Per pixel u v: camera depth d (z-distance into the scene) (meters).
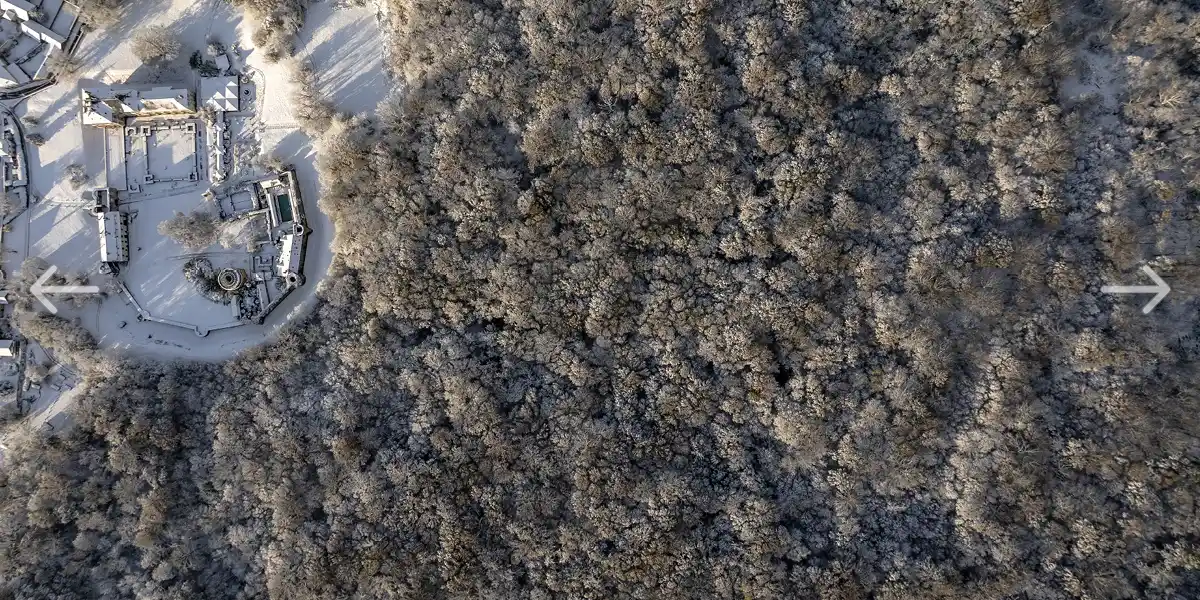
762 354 67.94
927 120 69.19
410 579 66.56
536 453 68.44
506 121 72.75
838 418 67.44
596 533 67.06
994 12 68.19
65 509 68.62
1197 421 63.56
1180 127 66.56
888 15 70.19
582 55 71.12
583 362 69.44
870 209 68.69
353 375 70.81
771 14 71.06
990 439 65.38
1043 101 67.88
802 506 67.56
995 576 63.88
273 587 66.62
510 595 66.75
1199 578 61.59
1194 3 68.56
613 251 70.19
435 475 68.12
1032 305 67.00
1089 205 67.25
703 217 69.94
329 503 68.12
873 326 67.75
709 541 66.94
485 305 71.12
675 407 68.50
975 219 68.06
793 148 69.88
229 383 71.94
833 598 64.38
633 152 70.25
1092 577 62.62
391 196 71.62
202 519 69.38
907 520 66.56
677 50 70.56
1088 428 65.06
